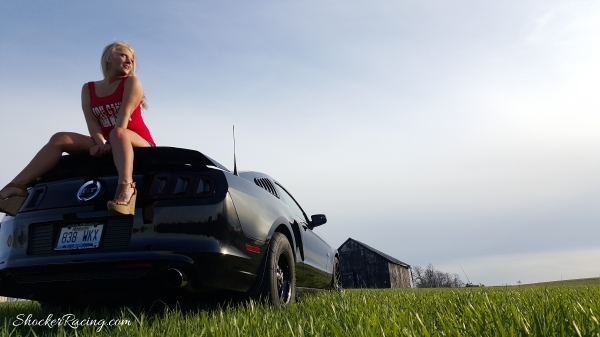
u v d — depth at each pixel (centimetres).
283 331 202
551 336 161
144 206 278
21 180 284
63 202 293
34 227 293
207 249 274
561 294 408
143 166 296
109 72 329
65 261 272
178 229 275
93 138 319
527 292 479
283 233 395
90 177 299
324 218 527
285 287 376
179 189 287
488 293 436
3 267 289
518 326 175
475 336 172
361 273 5266
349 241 5447
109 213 274
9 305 486
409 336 171
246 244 308
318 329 205
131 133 302
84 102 331
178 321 239
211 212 284
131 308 322
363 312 258
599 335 159
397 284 5478
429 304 355
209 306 327
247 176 373
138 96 318
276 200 402
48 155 292
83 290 283
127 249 271
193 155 290
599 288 501
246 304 302
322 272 538
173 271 262
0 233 308
